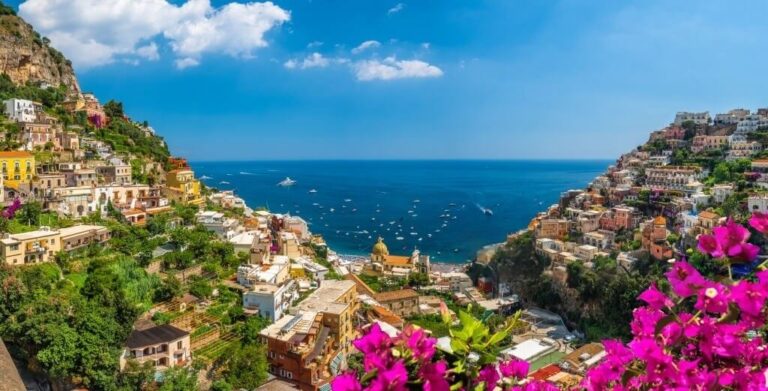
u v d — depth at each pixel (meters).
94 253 74.88
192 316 66.69
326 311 66.25
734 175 135.75
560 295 114.44
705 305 7.16
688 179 140.88
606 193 157.25
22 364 49.69
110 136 139.50
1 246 66.06
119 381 47.59
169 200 114.38
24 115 117.94
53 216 84.38
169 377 49.12
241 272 80.00
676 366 7.26
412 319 92.81
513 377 9.34
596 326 100.56
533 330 103.06
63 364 44.62
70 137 116.75
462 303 115.44
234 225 109.00
